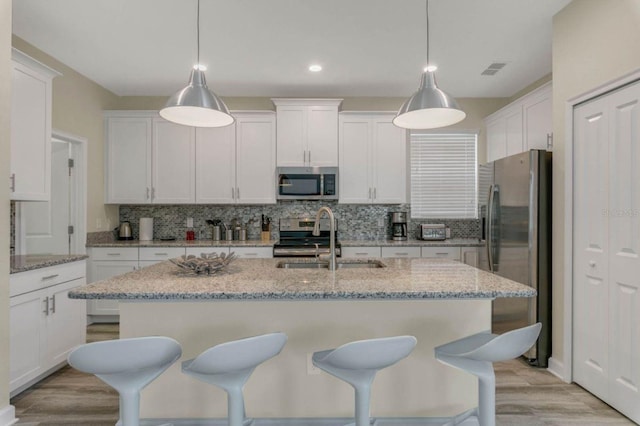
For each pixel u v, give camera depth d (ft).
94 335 12.56
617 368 7.68
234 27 9.90
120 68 12.67
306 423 6.85
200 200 14.85
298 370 6.82
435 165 16.02
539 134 11.56
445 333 6.84
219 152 14.84
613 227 7.73
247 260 9.21
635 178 7.21
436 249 13.98
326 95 15.40
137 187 14.78
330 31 10.12
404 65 12.36
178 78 13.58
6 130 7.34
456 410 6.88
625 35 7.34
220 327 6.73
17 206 10.70
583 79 8.48
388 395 6.88
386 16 9.37
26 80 8.84
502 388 8.85
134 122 14.75
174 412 6.78
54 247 12.92
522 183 10.18
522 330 5.19
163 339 4.85
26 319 8.39
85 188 13.47
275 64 12.28
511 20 9.59
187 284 6.24
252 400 6.82
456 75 13.25
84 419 7.64
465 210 15.97
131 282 6.40
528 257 9.92
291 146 14.76
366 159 14.88
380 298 5.71
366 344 4.82
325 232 15.74
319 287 6.00
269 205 15.88
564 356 9.15
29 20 9.54
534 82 13.92
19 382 8.20
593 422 7.44
